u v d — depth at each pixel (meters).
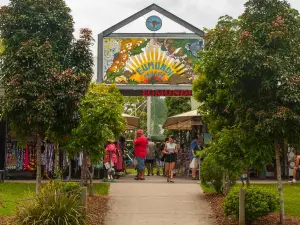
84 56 11.42
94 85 17.16
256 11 10.73
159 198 14.46
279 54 10.25
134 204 13.55
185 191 15.82
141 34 21.19
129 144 32.06
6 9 10.99
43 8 11.15
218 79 12.66
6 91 10.60
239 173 12.17
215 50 11.23
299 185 18.22
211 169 14.80
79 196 10.55
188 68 21.08
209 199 14.30
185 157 22.25
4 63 10.79
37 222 9.23
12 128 11.27
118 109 14.13
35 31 11.15
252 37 10.18
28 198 10.09
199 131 22.20
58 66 10.93
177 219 11.81
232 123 13.89
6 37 10.97
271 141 10.73
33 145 19.33
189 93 21.00
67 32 11.38
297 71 10.38
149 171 22.78
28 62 10.65
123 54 21.12
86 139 13.35
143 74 21.11
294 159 20.39
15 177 19.70
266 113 10.04
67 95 10.62
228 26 11.79
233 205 10.91
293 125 10.12
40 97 10.41
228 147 11.70
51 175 19.12
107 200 14.02
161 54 21.16
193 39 21.11
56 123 10.94
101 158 14.38
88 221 10.48
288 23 10.49
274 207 10.73
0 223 10.14
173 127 24.92
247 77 10.38
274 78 9.97
